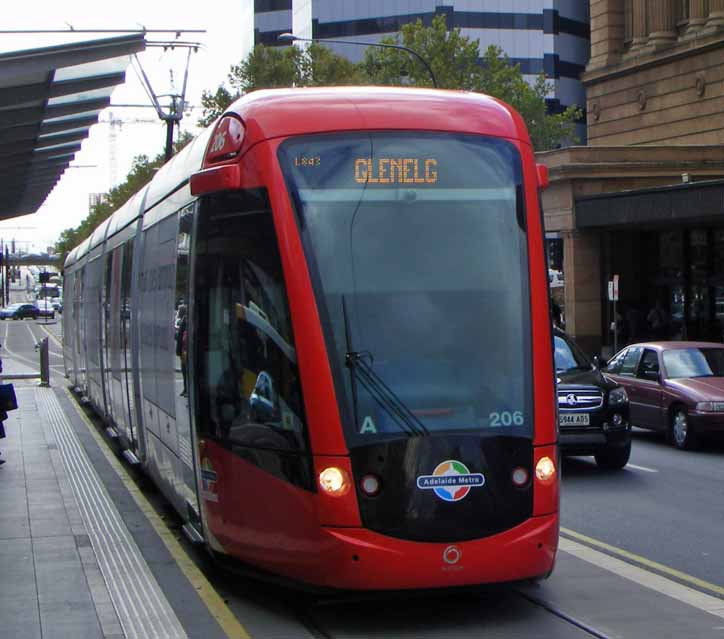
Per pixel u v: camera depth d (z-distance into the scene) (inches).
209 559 351.9
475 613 293.6
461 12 3380.9
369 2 3336.6
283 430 282.7
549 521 287.6
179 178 377.7
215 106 1889.8
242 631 274.7
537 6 3467.0
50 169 944.9
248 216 299.0
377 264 289.7
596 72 1841.8
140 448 494.3
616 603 303.1
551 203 1579.7
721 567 351.6
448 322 289.1
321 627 281.1
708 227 1481.3
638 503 478.9
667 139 1710.1
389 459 274.5
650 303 1593.3
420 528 273.7
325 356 278.5
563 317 1675.7
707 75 1620.3
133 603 296.7
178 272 365.4
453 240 296.8
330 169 295.1
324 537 271.9
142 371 471.2
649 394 708.0
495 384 288.2
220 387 312.8
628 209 1395.2
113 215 692.7
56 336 2974.9
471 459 279.6
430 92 320.2
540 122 2549.2
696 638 268.1
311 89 315.3
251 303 297.0
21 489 494.0
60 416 852.0
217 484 311.7
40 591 308.7
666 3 1718.8
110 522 414.6
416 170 299.4
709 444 703.7
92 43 482.6
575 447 557.0
